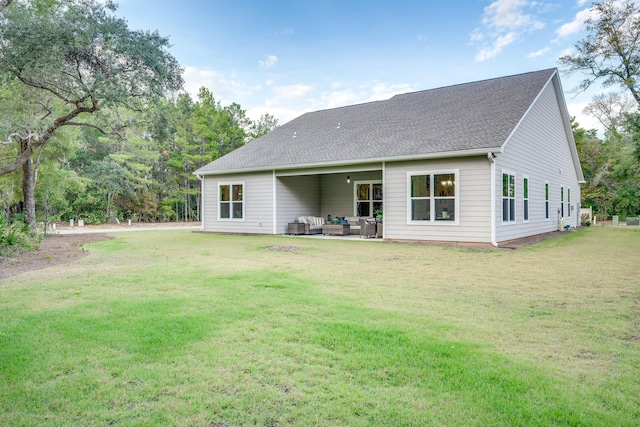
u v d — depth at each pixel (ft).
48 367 10.15
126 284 20.35
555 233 54.24
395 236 42.47
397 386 9.14
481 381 9.33
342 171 46.70
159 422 7.75
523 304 16.40
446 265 26.66
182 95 41.37
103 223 97.09
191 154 109.19
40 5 42.63
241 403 8.41
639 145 58.44
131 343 11.75
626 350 11.30
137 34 35.12
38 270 24.89
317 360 10.55
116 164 94.27
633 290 18.97
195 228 75.77
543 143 52.11
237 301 16.65
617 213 104.32
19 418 7.88
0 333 12.50
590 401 8.45
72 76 35.14
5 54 31.89
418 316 14.52
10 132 39.19
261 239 46.37
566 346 11.62
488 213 36.83
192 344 11.68
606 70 52.85
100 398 8.63
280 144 58.23
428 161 40.16
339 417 7.90
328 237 48.37
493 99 47.01
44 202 68.95
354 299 17.15
